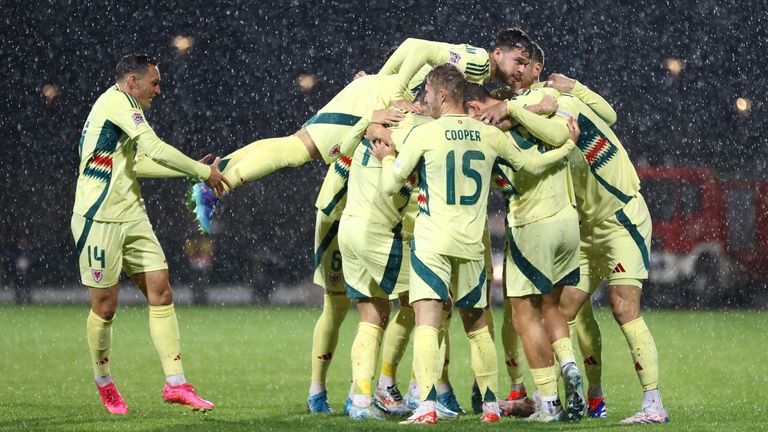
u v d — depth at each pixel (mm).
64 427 21172
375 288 23281
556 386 22609
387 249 22875
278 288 76312
